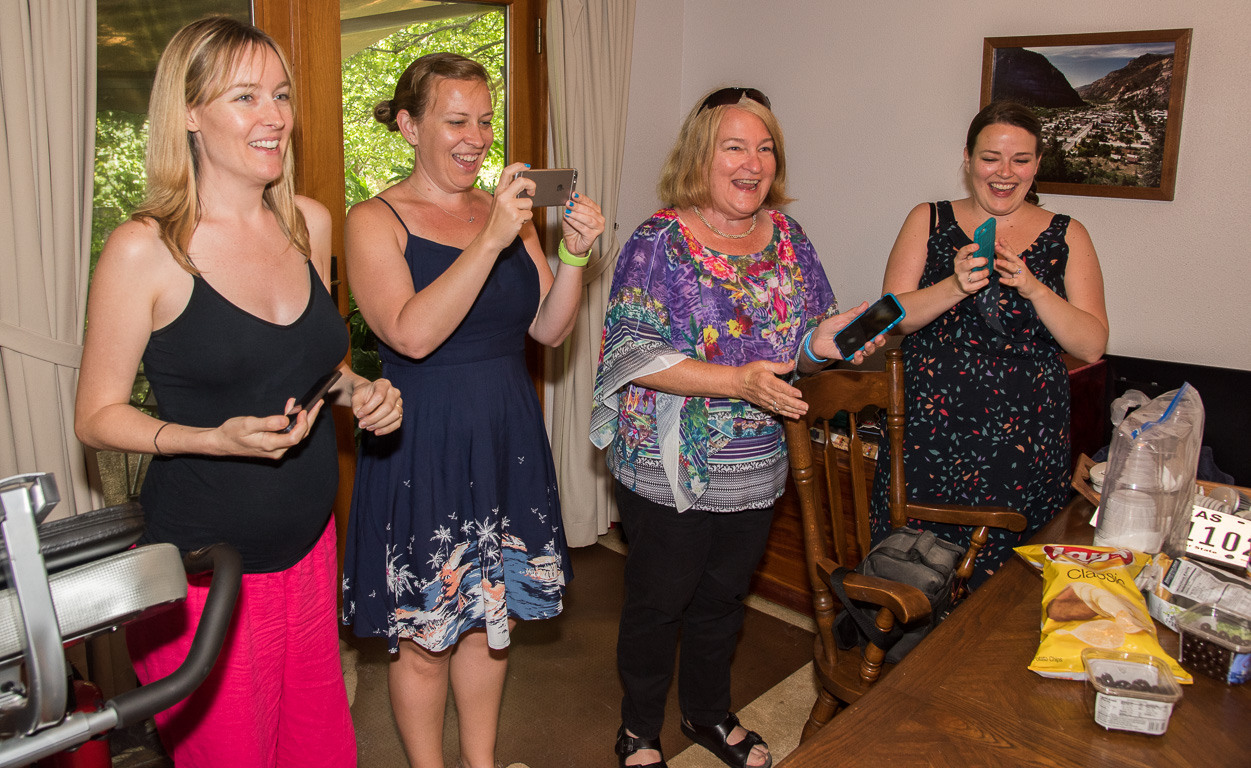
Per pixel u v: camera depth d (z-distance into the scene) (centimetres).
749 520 190
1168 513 139
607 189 306
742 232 184
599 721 229
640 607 192
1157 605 128
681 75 346
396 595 167
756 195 175
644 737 203
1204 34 241
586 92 292
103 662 217
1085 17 259
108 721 85
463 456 167
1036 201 213
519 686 243
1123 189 259
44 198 190
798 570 283
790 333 183
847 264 320
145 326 129
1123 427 143
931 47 287
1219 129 244
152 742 217
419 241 166
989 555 202
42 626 74
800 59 316
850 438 187
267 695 145
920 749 99
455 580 168
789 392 159
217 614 96
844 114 310
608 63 296
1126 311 268
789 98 322
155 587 83
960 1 279
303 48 238
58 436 199
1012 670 115
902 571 164
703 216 182
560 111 290
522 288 173
